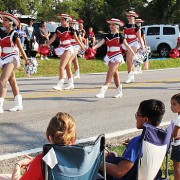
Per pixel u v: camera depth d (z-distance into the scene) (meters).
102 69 20.95
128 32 15.14
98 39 27.73
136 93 12.95
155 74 18.98
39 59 21.36
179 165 5.47
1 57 9.45
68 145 3.91
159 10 46.66
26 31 22.14
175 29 28.22
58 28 12.70
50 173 3.83
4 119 9.12
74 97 12.03
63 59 12.84
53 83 15.35
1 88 9.56
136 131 8.29
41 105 10.80
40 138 7.73
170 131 4.57
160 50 28.55
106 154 4.81
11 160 6.47
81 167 3.92
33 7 42.34
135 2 47.88
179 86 14.70
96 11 49.28
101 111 10.17
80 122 9.02
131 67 15.29
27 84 15.00
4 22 9.28
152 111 4.50
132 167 4.28
